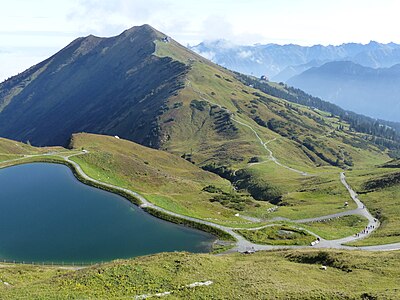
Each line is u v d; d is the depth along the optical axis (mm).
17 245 97312
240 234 106312
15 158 170500
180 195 168875
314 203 164250
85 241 101062
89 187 142750
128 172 175125
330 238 105250
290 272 55281
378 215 133875
